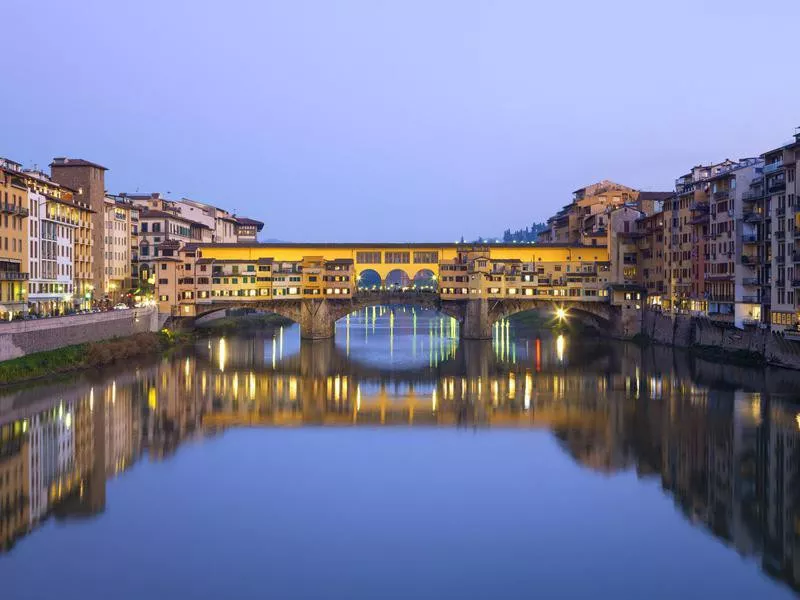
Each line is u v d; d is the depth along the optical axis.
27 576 44.94
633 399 91.94
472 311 160.50
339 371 117.44
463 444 72.69
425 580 45.00
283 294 157.50
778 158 108.00
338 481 61.53
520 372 115.56
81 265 142.75
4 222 108.12
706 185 131.75
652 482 60.88
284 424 80.81
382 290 168.62
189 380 106.38
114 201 165.50
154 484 60.25
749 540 50.09
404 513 54.84
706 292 127.06
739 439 72.25
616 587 44.22
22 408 82.31
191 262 152.00
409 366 122.62
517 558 47.91
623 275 160.38
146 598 42.81
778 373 103.88
